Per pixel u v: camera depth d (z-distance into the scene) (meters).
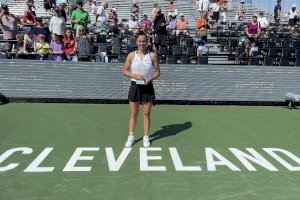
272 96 8.55
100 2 20.22
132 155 5.18
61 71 8.20
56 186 4.19
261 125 6.85
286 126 6.82
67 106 7.95
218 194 4.05
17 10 20.77
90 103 8.29
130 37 12.02
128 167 4.76
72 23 10.83
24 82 8.16
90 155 5.15
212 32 14.56
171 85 8.33
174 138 5.96
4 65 8.05
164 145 5.62
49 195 3.97
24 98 8.20
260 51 11.33
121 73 8.29
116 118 7.08
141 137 5.96
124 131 6.28
